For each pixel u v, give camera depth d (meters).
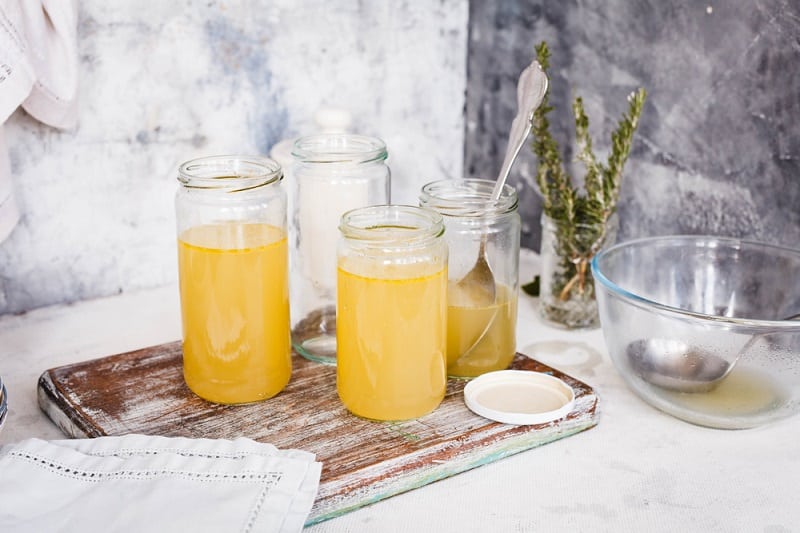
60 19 0.99
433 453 0.79
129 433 0.82
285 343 0.90
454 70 1.47
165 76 1.19
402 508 0.75
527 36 1.35
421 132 1.47
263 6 1.25
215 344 0.85
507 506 0.75
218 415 0.86
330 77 1.35
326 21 1.32
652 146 1.20
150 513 0.67
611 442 0.86
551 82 1.33
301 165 0.97
